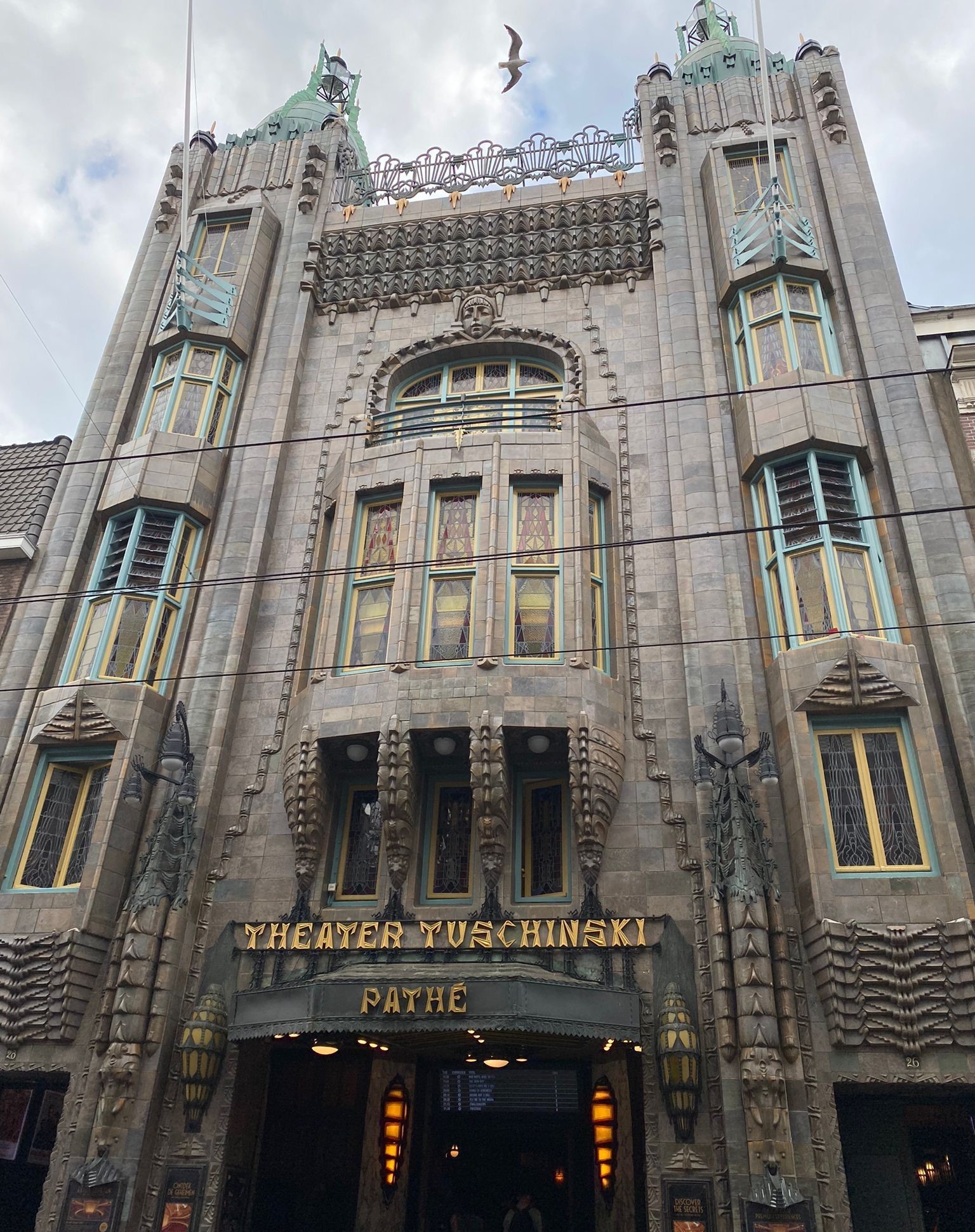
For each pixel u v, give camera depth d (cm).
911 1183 1350
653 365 2042
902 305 1914
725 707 1485
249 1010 1428
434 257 2302
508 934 1464
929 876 1372
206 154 2580
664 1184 1284
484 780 1515
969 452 1773
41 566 1980
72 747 1731
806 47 2327
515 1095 1645
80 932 1512
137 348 2256
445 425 2005
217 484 2044
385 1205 1555
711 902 1409
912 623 1606
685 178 2223
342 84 3250
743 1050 1290
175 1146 1408
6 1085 1614
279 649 1825
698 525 1762
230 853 1627
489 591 1647
